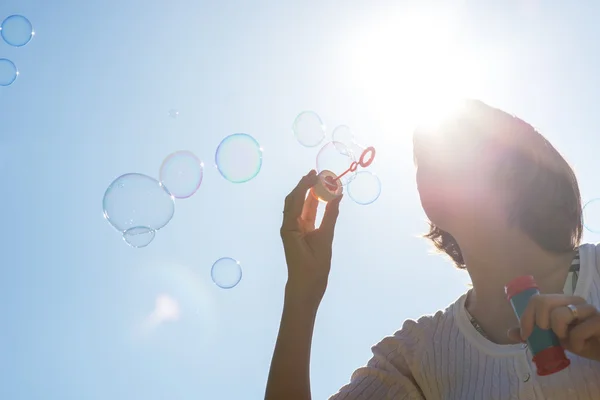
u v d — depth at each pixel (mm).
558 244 977
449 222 1090
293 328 1168
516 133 1053
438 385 1020
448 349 1023
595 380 833
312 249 1231
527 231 1000
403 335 1128
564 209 998
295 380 1118
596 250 948
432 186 1094
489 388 925
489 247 1029
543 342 719
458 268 1295
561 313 688
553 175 1018
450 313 1079
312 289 1199
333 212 1275
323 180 1289
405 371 1097
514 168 1018
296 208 1264
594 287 909
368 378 1120
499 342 982
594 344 695
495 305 1011
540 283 975
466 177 1059
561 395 845
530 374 889
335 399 1121
